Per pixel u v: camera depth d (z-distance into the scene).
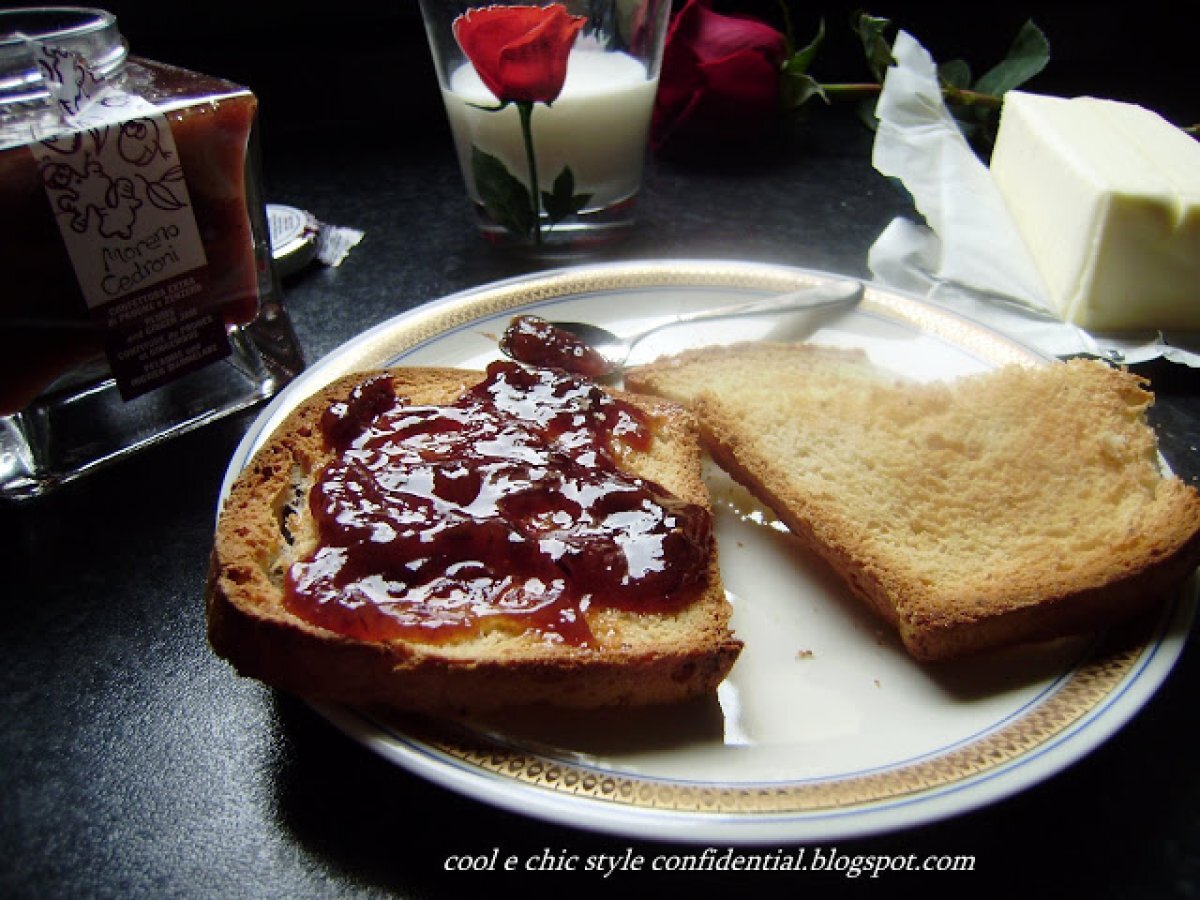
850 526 0.23
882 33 0.48
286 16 0.44
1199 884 0.18
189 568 0.24
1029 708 0.20
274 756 0.20
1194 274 0.32
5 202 0.23
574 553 0.21
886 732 0.20
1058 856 0.18
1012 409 0.26
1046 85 0.50
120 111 0.24
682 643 0.20
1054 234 0.34
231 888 0.18
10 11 0.27
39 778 0.20
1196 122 0.45
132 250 0.25
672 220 0.40
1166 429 0.29
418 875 0.18
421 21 0.46
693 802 0.18
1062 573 0.21
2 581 0.24
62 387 0.26
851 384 0.28
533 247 0.37
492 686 0.19
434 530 0.21
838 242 0.39
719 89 0.43
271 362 0.30
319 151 0.46
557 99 0.34
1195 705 0.21
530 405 0.25
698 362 0.29
